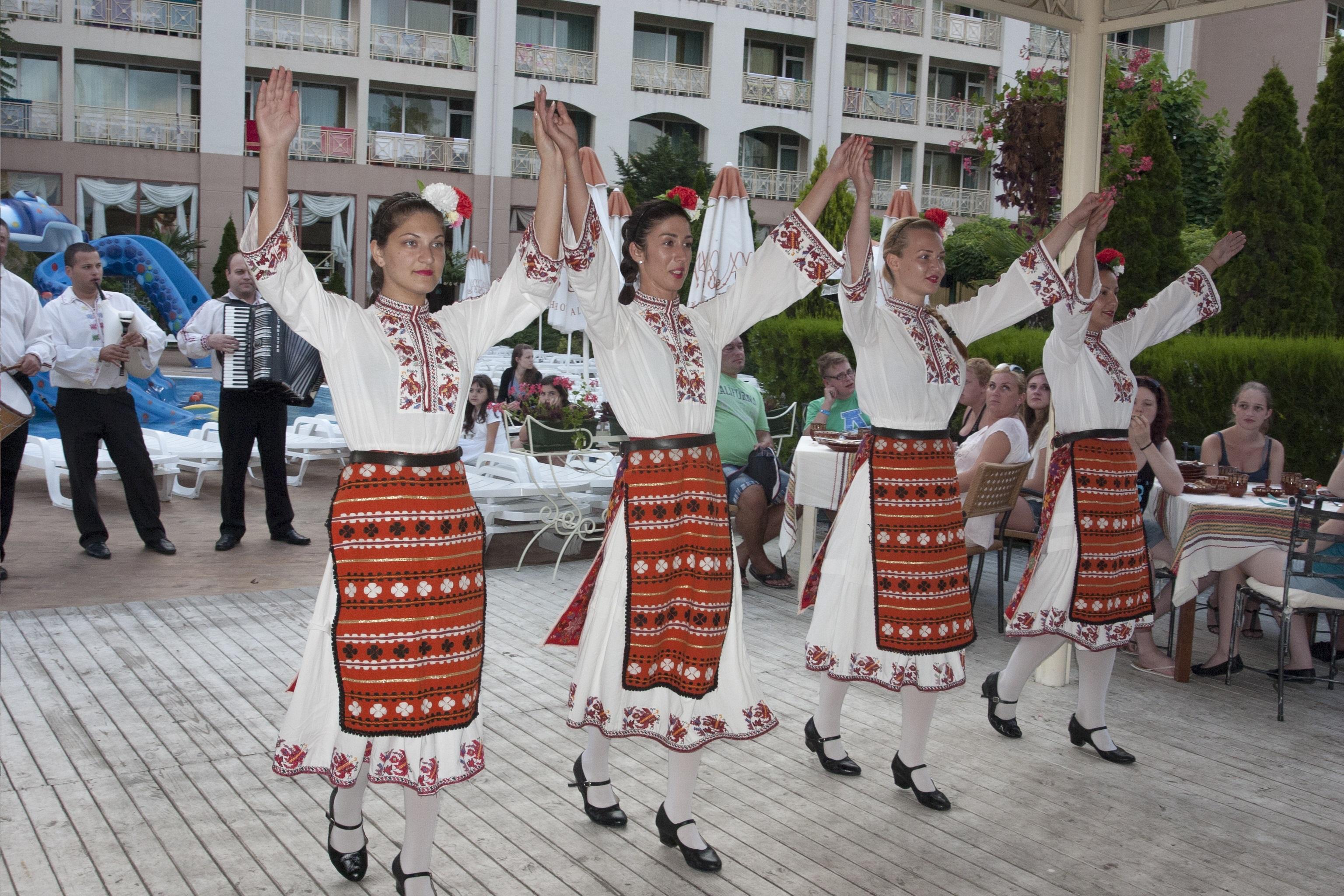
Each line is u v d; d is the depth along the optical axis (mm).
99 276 6031
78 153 21766
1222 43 21266
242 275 6336
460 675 2510
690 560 2857
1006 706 3910
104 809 3072
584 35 24703
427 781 2479
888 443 3318
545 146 2625
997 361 8164
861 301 3168
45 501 7820
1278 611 4312
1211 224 16203
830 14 25500
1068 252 4480
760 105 25469
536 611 5445
